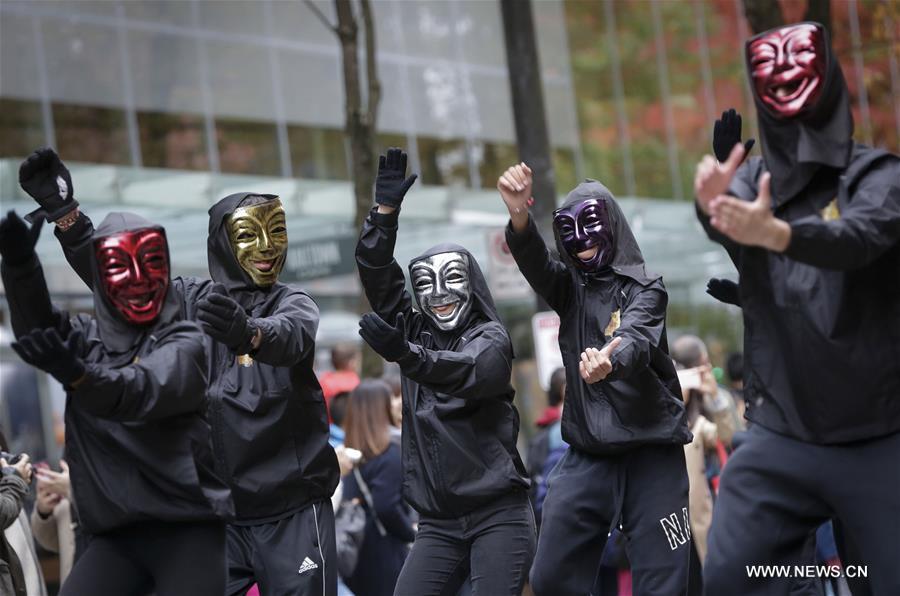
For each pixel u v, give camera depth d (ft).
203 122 126.00
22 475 52.34
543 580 48.14
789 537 36.01
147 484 39.70
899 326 34.35
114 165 119.34
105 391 37.29
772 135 35.04
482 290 50.96
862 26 122.11
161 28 123.85
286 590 47.65
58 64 116.78
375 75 89.30
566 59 163.94
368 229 51.29
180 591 39.83
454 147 147.54
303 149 133.69
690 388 65.26
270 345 44.86
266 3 131.85
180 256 129.18
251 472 47.93
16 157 113.50
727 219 31.35
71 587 40.27
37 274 38.75
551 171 89.04
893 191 33.42
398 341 45.57
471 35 150.51
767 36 34.81
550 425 68.49
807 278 34.42
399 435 62.03
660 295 48.39
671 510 47.85
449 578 49.24
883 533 34.55
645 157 169.68
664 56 173.37
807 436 35.06
